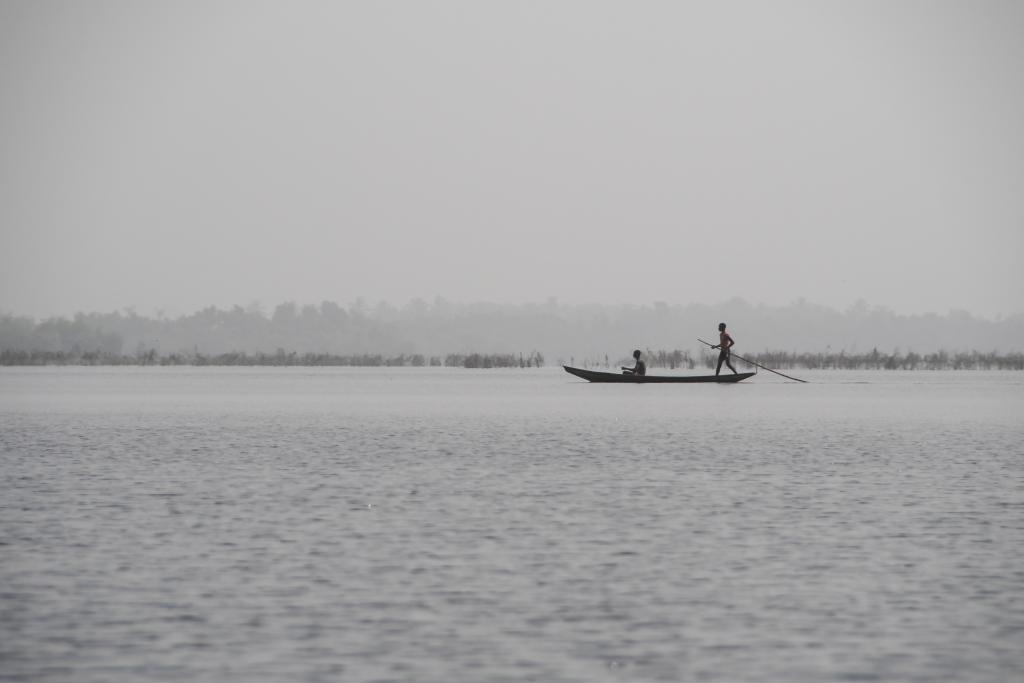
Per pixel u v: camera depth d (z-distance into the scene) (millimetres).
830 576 31781
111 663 24641
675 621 27578
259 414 96000
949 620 27750
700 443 67875
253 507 42844
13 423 85125
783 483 49500
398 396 128500
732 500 44531
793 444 67188
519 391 142000
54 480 50406
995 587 30672
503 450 63688
